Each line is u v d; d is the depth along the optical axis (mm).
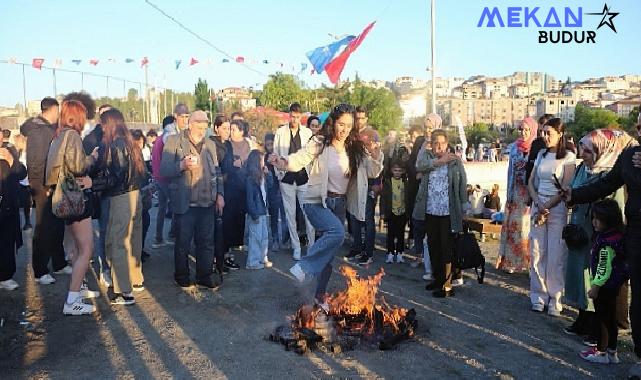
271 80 48906
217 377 4223
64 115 5613
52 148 5422
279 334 4980
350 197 5441
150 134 13633
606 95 179625
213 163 6672
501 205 11305
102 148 5973
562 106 165000
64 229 7266
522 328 5406
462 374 4312
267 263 7855
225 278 7199
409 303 6180
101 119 6289
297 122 8469
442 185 6438
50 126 6738
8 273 6512
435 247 6562
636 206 4203
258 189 7555
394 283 7035
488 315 5797
